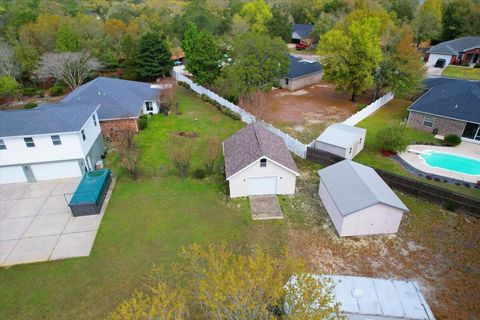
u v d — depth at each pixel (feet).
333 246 60.95
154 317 35.32
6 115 81.15
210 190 78.79
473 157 91.71
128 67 175.01
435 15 217.77
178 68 201.46
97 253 59.77
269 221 67.82
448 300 49.67
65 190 79.82
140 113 116.67
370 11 190.70
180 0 463.42
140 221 68.08
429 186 70.74
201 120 122.62
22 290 52.60
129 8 320.29
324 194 71.56
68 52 153.99
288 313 34.53
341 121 119.34
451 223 65.62
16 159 80.02
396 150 91.81
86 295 51.39
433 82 141.28
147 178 83.82
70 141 80.28
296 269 37.96
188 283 52.06
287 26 259.19
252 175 73.72
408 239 62.08
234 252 59.52
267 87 132.46
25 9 234.58
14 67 157.28
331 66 134.21
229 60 153.28
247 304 34.01
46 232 65.51
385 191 64.75
